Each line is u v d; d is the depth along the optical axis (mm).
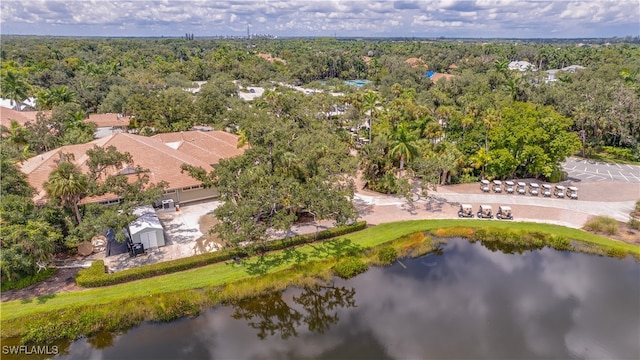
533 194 51344
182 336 27562
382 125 66938
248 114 72812
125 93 92188
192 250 36281
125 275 31359
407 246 38469
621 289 32719
